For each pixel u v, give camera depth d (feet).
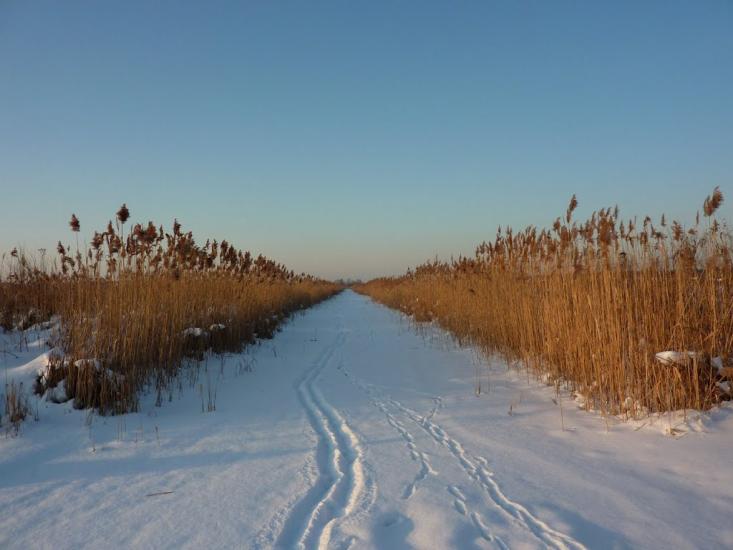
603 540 10.73
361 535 11.21
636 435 17.54
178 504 13.05
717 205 19.70
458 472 15.03
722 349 19.95
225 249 47.78
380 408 23.15
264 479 14.75
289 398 25.11
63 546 10.99
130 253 29.22
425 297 61.57
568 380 25.39
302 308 88.89
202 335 32.83
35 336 29.27
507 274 36.70
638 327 20.57
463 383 28.32
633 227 22.31
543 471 14.85
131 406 21.56
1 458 15.72
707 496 12.62
